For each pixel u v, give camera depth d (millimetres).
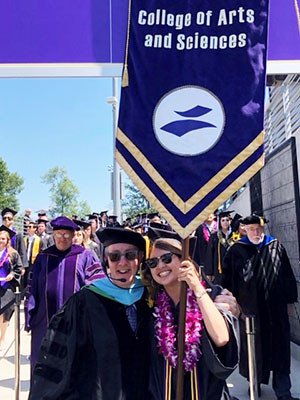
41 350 2391
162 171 2268
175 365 2166
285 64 4910
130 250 2381
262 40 2320
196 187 2240
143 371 2258
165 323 2244
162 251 2258
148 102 2324
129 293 2357
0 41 4766
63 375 2254
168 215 2229
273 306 4660
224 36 2330
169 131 2297
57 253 4430
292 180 6387
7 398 4902
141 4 2377
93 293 2348
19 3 4789
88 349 2289
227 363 2084
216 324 2055
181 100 2309
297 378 5277
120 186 14281
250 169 2229
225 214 8094
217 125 2275
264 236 4898
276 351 4598
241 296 4691
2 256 6586
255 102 2275
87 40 4816
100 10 4828
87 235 7246
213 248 7574
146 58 2350
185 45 2342
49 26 4797
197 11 2355
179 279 2137
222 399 2172
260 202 8375
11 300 6617
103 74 4789
